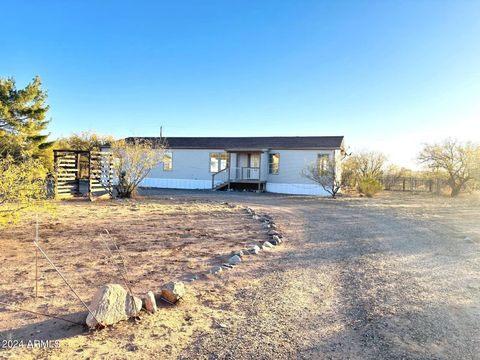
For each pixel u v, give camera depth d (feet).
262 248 25.21
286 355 10.93
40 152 79.77
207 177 97.66
